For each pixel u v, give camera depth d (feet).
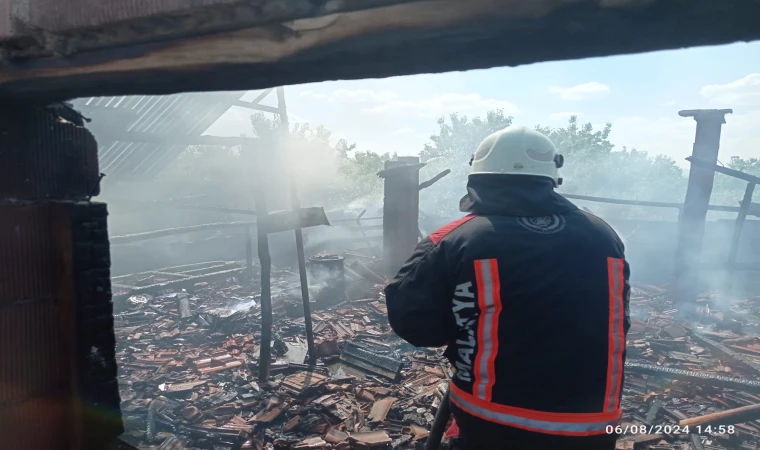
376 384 16.52
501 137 5.59
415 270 5.43
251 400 15.25
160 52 3.99
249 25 3.35
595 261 4.99
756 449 12.46
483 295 4.93
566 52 3.06
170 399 15.35
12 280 6.89
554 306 4.79
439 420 6.97
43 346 7.30
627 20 2.47
